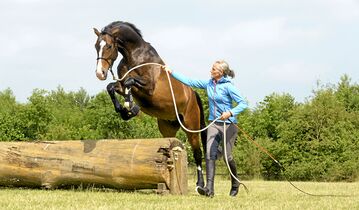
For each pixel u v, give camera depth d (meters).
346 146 36.41
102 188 9.30
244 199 7.87
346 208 6.58
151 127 40.66
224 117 7.89
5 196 7.65
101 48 8.62
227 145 8.28
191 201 7.27
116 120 40.44
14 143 9.52
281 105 46.19
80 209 6.10
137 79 8.73
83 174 8.87
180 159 8.42
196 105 10.02
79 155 8.97
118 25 8.83
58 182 9.12
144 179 8.41
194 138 10.27
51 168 9.09
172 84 9.30
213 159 8.16
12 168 9.23
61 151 9.15
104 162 8.70
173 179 8.38
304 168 36.03
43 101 45.78
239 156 37.31
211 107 8.23
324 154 36.81
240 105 7.95
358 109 57.28
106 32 8.70
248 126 43.97
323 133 37.41
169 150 8.33
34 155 9.21
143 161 8.35
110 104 41.91
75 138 45.12
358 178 34.72
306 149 37.69
